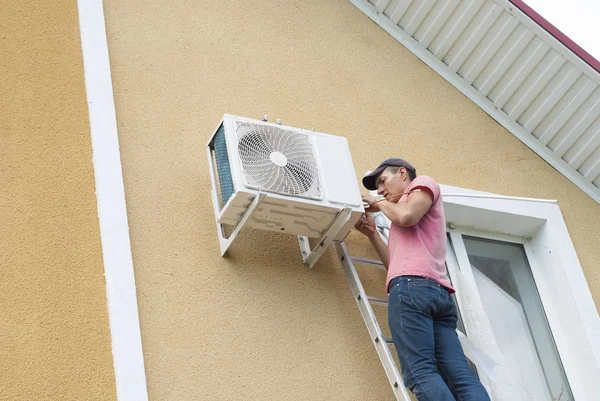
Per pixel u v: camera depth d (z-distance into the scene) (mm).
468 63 6613
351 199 4781
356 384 4738
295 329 4746
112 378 4082
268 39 5949
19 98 4734
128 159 4852
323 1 6434
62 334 4098
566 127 6594
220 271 4730
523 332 5832
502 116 6668
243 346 4539
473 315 5383
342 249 5109
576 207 6500
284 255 5000
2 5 5031
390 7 6586
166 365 4273
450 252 5832
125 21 5418
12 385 3877
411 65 6531
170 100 5234
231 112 5418
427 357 4395
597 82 6359
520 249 6203
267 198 4559
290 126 5129
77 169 4625
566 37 6324
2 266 4164
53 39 5051
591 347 5680
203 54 5578
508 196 6105
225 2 5949
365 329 4965
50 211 4422
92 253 4391
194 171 5027
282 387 4516
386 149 5922
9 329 4012
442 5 6453
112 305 4246
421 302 4480
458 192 5953
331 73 6078
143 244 4586
